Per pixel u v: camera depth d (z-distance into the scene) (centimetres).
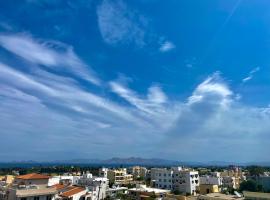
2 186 6981
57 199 7538
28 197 6109
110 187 13338
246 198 5878
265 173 17575
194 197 7788
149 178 18550
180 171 13375
